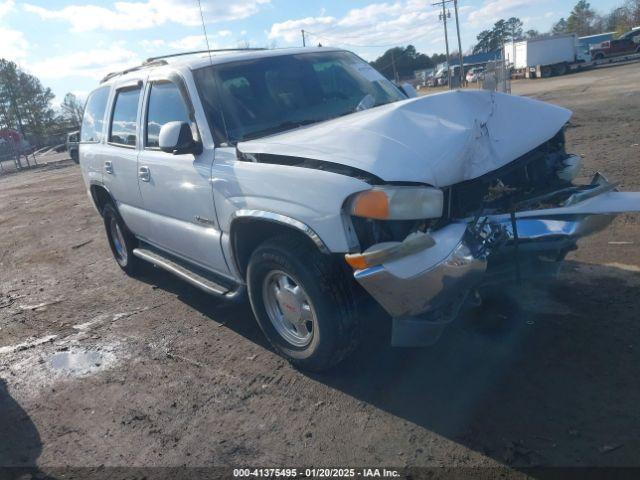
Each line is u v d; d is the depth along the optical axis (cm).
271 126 419
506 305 427
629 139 1013
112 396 388
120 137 555
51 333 513
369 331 416
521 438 291
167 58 523
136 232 577
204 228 430
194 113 427
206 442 325
